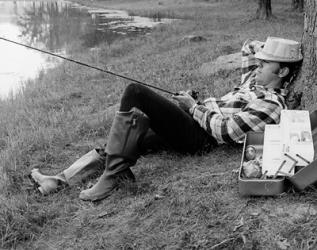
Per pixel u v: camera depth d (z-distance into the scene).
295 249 2.87
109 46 15.09
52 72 11.93
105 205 3.73
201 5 30.98
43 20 27.44
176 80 7.87
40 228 3.62
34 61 14.95
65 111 7.14
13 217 3.65
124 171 3.83
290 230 2.99
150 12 29.00
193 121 4.10
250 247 2.95
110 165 3.81
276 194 3.27
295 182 3.24
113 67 10.92
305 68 4.02
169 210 3.44
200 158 4.12
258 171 3.39
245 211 3.22
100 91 8.19
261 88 4.03
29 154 5.17
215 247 3.02
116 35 19.59
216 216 3.25
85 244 3.36
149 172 4.07
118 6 35.84
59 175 4.14
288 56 3.94
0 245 3.48
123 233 3.35
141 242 3.23
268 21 18.94
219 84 6.92
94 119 6.13
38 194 4.09
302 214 3.09
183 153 4.22
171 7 31.72
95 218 3.60
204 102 4.17
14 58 15.52
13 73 13.29
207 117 3.94
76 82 9.61
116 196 3.77
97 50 14.48
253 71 4.56
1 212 3.71
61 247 3.39
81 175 4.14
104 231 3.44
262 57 3.98
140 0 38.28
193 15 25.52
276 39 4.05
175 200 3.50
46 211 3.77
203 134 4.16
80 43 17.92
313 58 3.94
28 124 6.72
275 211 3.16
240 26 17.78
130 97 3.78
